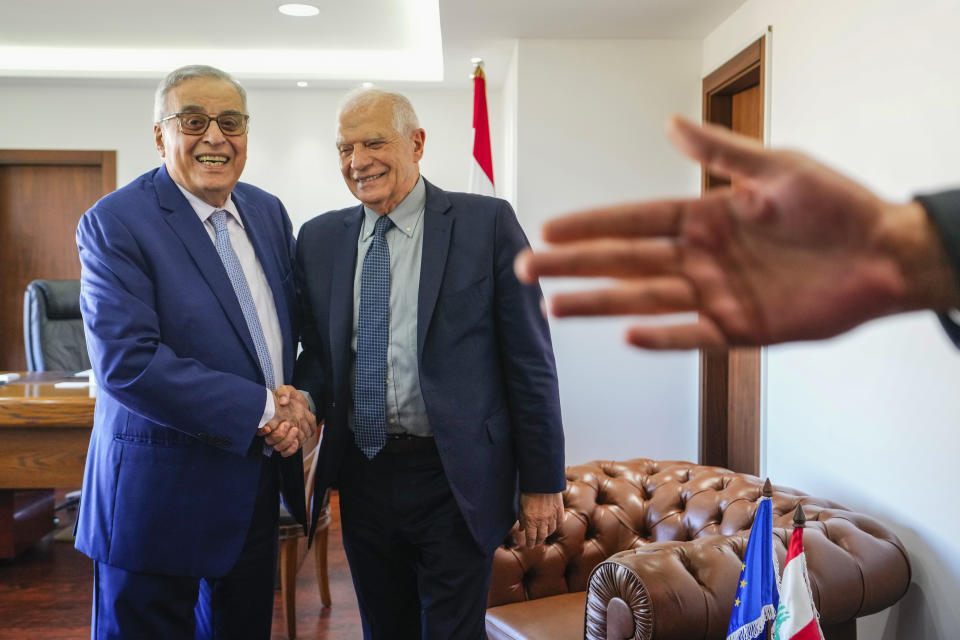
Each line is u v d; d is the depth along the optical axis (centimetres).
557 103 419
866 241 33
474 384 179
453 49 452
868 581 185
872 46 246
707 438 407
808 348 292
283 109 611
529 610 225
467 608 180
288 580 303
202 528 176
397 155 179
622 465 262
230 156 183
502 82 565
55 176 617
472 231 182
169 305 175
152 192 183
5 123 602
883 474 243
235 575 188
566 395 423
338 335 183
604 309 35
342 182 614
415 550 189
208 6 464
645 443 424
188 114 178
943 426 212
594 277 35
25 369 619
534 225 420
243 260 191
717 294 34
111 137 607
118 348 166
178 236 179
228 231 190
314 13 476
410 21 492
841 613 180
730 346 35
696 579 170
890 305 33
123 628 177
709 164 34
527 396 181
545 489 182
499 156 601
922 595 222
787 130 309
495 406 183
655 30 402
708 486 242
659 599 160
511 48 446
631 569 165
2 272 618
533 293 183
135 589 176
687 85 419
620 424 425
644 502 248
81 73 565
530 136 420
